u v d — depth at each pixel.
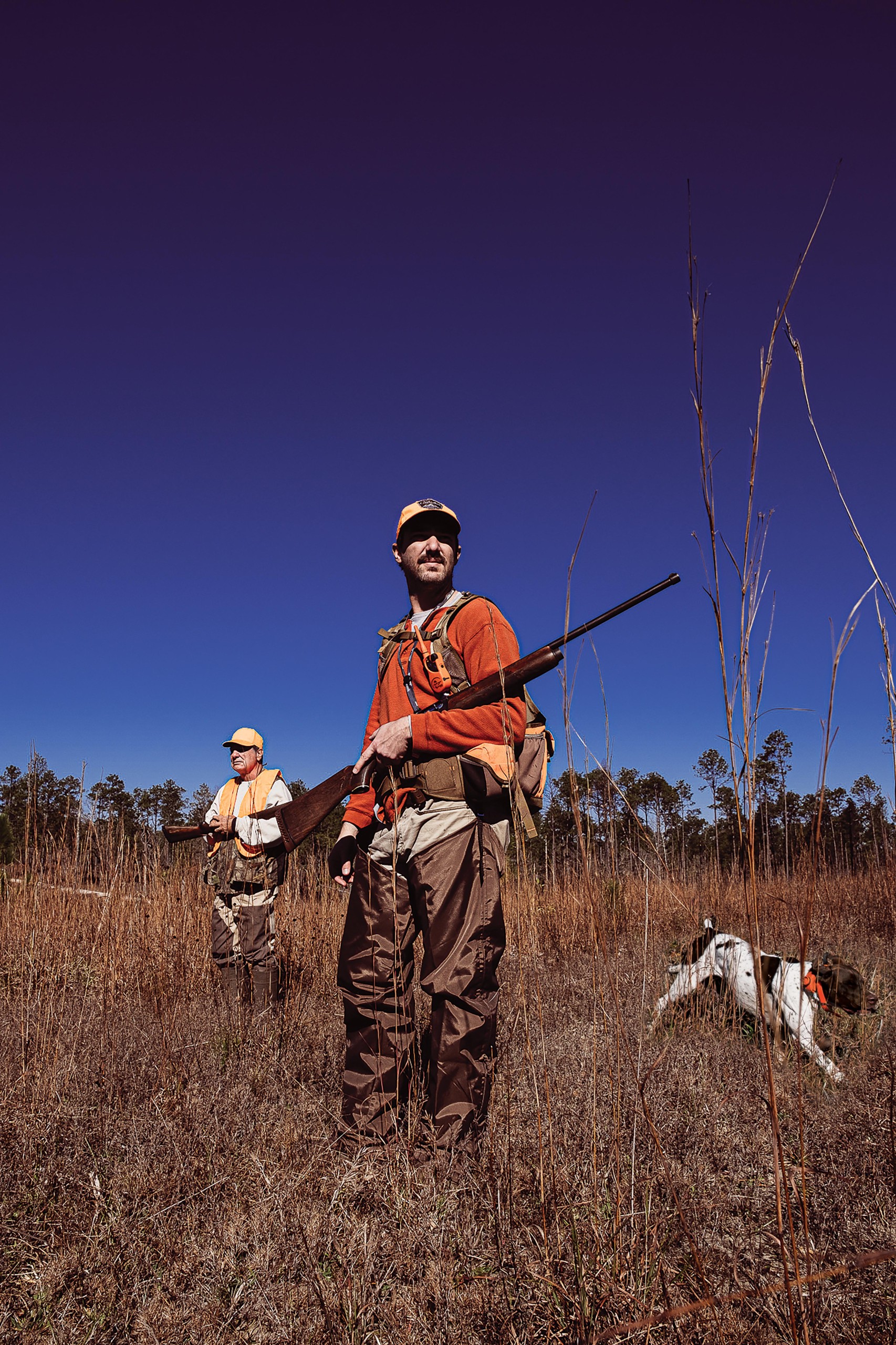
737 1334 1.26
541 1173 1.64
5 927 4.68
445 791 2.26
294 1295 1.55
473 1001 2.13
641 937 4.00
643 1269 1.46
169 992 4.08
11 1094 2.55
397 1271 1.64
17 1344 1.51
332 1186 1.96
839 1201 1.77
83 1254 1.74
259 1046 3.16
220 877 4.39
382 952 2.36
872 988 3.28
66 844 5.42
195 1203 1.97
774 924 3.35
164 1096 2.54
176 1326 1.52
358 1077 2.32
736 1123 2.30
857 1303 1.39
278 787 4.56
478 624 2.41
